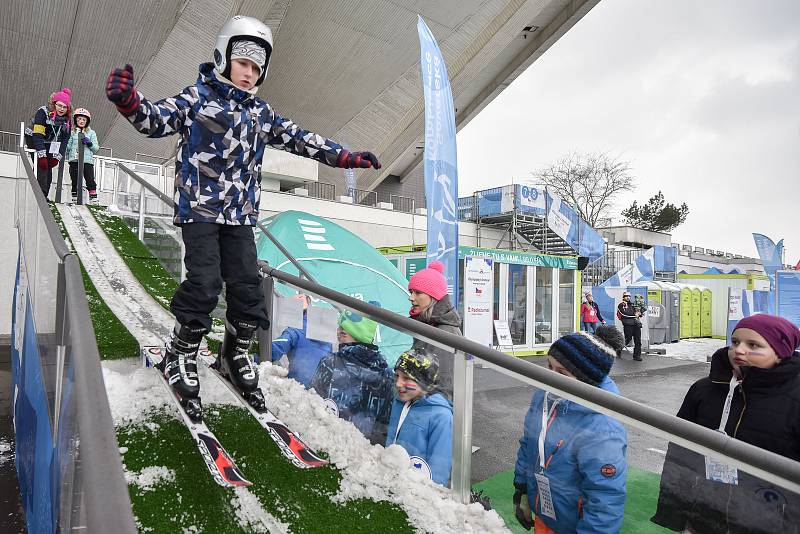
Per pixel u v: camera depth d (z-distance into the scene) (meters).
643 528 1.72
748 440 2.22
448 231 6.07
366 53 22.38
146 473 2.27
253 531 2.05
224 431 2.78
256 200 2.38
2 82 18.02
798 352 2.31
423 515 2.30
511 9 21.66
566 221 22.27
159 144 20.91
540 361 12.27
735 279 22.45
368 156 2.44
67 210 7.25
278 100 24.61
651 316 18.61
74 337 1.70
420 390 2.67
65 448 1.88
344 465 2.65
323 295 3.30
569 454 1.97
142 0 16.14
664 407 7.78
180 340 2.29
